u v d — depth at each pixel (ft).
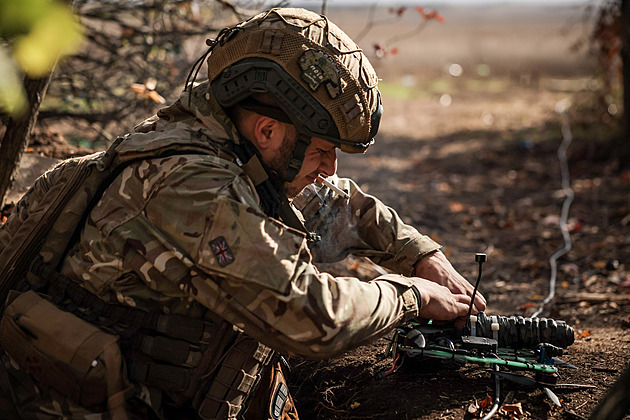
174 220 4.65
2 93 2.32
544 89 47.21
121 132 12.96
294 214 5.26
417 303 5.34
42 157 8.95
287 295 4.53
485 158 23.48
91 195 5.07
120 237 4.82
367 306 4.84
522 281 11.98
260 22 4.96
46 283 5.15
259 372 5.31
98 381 4.60
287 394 6.08
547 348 6.06
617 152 21.47
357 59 5.02
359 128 4.98
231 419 5.17
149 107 12.70
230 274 4.49
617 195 17.66
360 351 7.51
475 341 5.87
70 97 12.35
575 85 48.85
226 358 5.12
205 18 13.66
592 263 12.58
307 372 7.21
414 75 60.59
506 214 16.80
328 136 4.92
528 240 14.64
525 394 6.05
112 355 4.65
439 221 16.47
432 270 6.17
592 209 16.63
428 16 12.94
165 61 12.94
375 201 6.46
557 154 23.22
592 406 5.90
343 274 11.16
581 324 9.36
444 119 34.19
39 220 5.05
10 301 5.09
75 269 4.99
